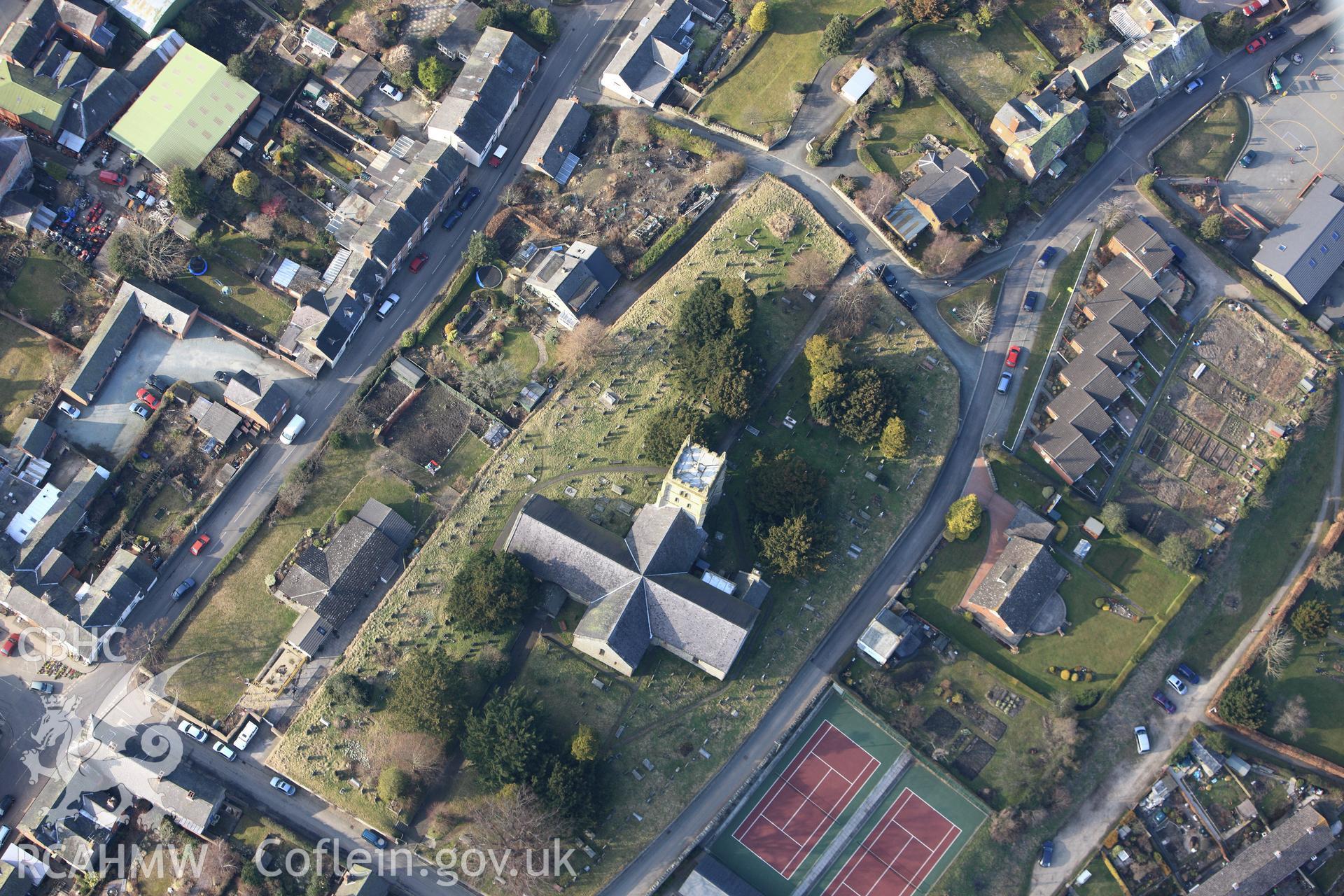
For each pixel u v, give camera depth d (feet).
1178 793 545.44
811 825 529.86
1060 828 538.88
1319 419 606.55
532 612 547.08
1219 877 524.52
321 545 561.02
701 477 520.83
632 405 586.86
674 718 535.19
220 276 604.90
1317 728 558.15
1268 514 598.75
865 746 541.34
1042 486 586.86
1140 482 597.11
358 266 596.29
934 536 577.43
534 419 583.17
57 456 570.87
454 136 614.34
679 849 520.42
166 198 607.37
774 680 544.21
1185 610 575.79
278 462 579.89
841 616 558.97
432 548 558.97
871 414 566.77
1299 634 572.10
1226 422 611.06
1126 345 604.90
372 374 594.24
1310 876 535.60
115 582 540.11
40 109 597.52
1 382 578.66
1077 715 549.95
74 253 594.24
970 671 554.05
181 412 581.53
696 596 519.19
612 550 531.09
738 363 563.89
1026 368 609.83
